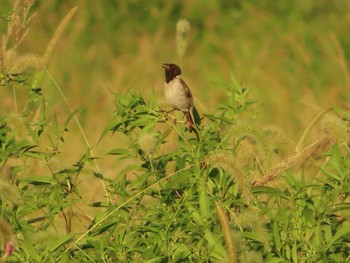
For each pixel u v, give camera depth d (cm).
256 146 1073
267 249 1002
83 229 1184
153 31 3064
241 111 1141
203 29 3072
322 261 995
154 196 1059
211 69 2792
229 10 3145
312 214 1007
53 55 2736
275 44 2884
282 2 3125
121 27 3028
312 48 2820
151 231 1019
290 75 2628
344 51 2842
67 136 1797
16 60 1234
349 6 3198
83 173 1082
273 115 2252
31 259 991
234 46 2908
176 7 3139
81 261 1016
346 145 1083
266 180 1048
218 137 1104
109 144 1834
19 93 2089
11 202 1052
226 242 928
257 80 2558
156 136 1113
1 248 1007
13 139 1098
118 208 1027
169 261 987
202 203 991
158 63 2745
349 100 1186
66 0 3020
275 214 1036
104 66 2753
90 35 2955
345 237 1003
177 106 1415
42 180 1063
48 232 1004
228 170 1010
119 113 1105
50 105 2153
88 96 2375
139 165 1083
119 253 1005
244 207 1045
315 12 3111
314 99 2302
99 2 3061
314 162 1183
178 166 1050
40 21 2909
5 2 2781
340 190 1040
